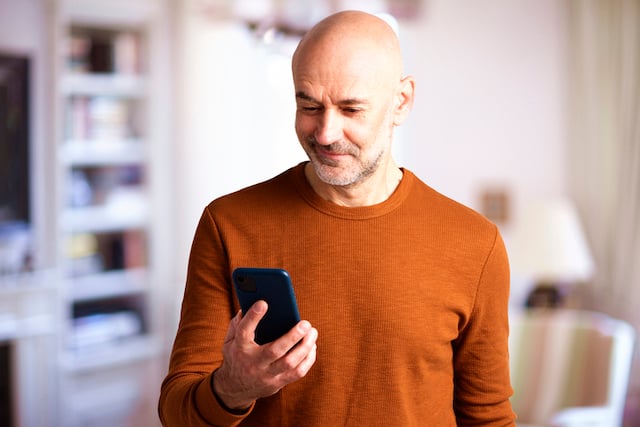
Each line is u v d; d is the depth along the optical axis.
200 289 1.33
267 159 4.84
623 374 3.09
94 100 4.53
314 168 1.23
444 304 1.33
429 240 1.33
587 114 4.88
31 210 4.27
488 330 1.37
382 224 1.31
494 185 4.96
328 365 1.28
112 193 4.61
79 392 4.38
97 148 4.52
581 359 3.22
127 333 4.61
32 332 3.89
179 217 4.68
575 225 4.26
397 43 1.25
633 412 4.45
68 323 4.41
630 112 4.70
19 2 4.16
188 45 4.60
